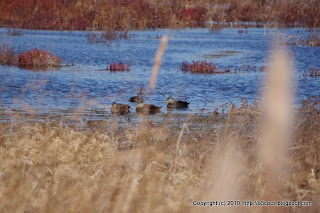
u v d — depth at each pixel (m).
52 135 30.36
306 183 22.58
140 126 34.81
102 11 148.62
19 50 92.44
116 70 80.94
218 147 24.97
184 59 94.62
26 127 32.50
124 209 18.53
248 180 21.03
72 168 23.41
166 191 20.33
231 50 108.12
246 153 24.41
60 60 86.50
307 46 111.62
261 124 28.91
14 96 55.78
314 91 62.84
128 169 23.53
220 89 65.44
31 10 146.75
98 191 19.89
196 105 54.47
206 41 122.00
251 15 170.75
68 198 19.22
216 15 169.12
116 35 125.44
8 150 26.52
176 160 24.33
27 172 22.45
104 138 30.78
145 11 154.75
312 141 26.62
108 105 53.22
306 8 159.12
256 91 63.69
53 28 139.75
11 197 19.25
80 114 46.69
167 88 66.00
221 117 45.59
